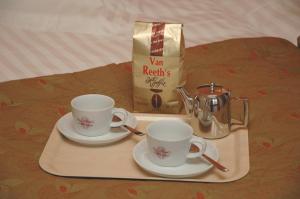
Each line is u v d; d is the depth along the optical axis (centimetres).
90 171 96
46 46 172
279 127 114
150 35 116
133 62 119
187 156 95
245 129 112
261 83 138
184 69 130
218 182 92
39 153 103
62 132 106
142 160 97
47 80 138
